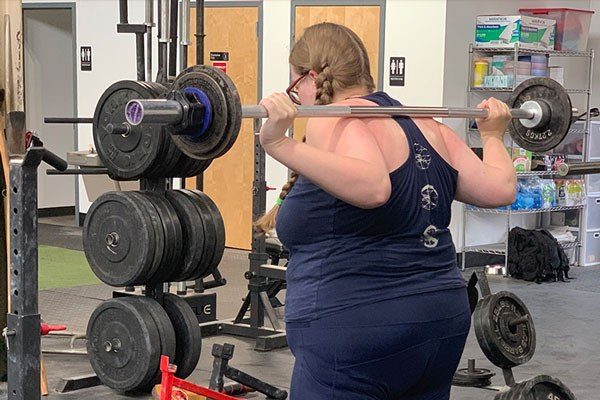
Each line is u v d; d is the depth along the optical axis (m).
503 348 3.56
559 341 5.89
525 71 8.15
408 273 2.15
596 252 9.10
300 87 2.35
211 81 2.04
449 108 2.38
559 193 8.59
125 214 4.28
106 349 4.50
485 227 8.62
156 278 4.41
